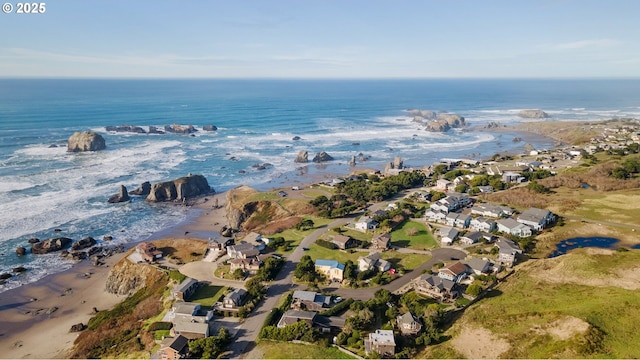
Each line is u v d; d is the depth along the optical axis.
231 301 70.06
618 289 64.62
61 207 133.00
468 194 128.88
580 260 76.06
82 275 95.69
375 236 95.44
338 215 112.75
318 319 64.06
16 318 79.69
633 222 100.69
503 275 77.44
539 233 97.12
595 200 115.31
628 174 132.25
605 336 51.97
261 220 120.31
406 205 116.56
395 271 81.06
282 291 75.69
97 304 84.88
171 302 73.75
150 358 58.97
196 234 118.19
